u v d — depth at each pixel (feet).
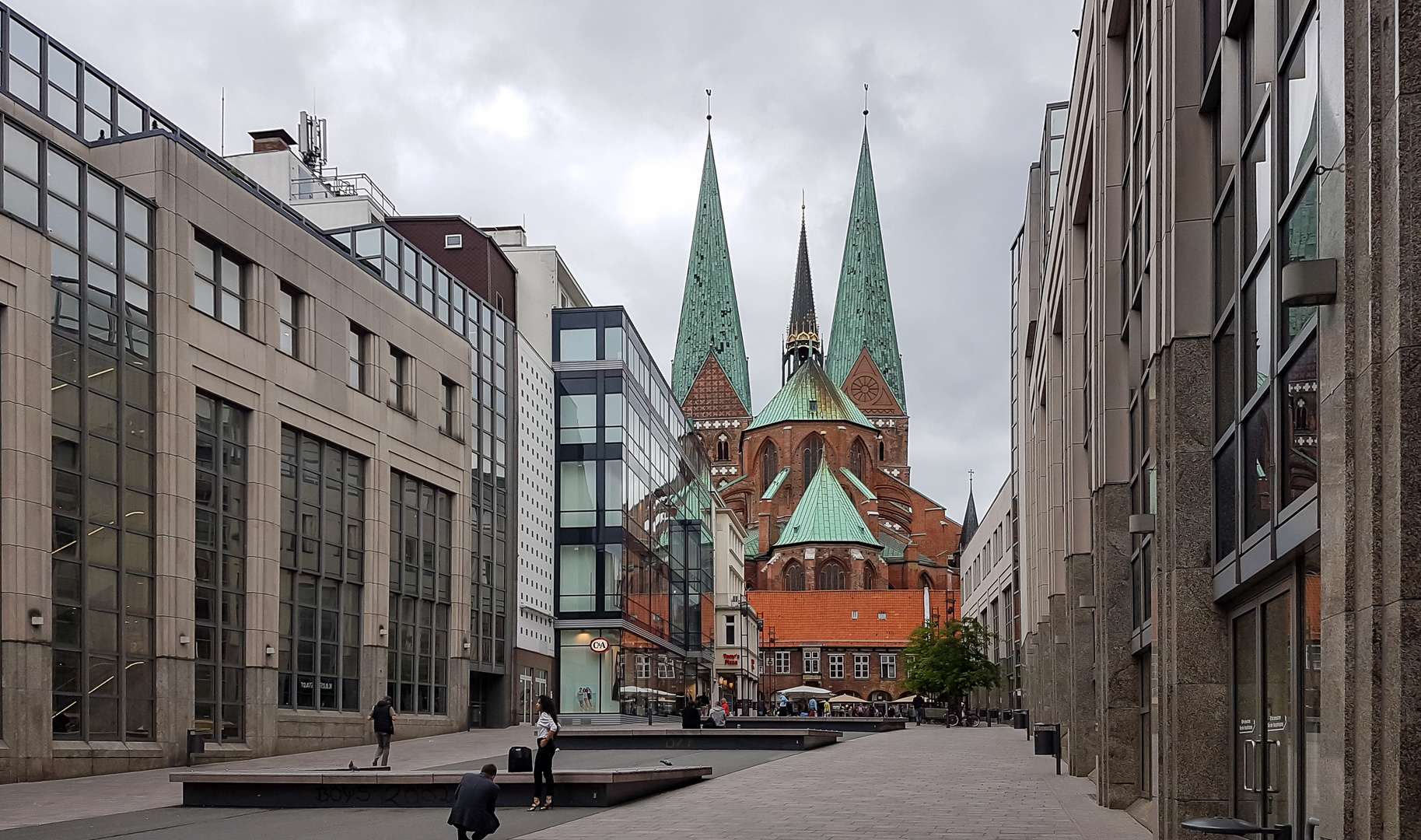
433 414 166.50
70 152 99.96
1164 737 49.42
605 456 218.59
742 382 602.44
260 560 123.54
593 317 221.87
